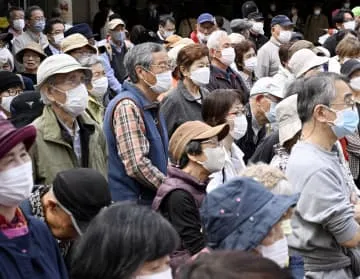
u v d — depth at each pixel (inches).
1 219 187.2
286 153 298.0
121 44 612.1
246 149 389.7
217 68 477.7
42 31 625.0
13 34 673.0
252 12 803.4
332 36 703.7
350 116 248.4
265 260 111.2
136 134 293.1
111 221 164.2
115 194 295.1
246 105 395.9
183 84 368.8
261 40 773.9
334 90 246.7
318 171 241.6
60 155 277.1
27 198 199.5
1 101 365.4
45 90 279.0
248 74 560.7
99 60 399.2
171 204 251.4
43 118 279.1
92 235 164.1
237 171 320.8
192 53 362.9
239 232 200.2
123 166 294.8
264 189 205.5
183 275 112.4
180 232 247.6
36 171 274.2
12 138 185.5
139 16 1075.9
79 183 201.0
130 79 309.7
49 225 205.0
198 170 262.4
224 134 267.4
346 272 249.3
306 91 251.1
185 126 268.2
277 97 368.8
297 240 244.4
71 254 193.8
